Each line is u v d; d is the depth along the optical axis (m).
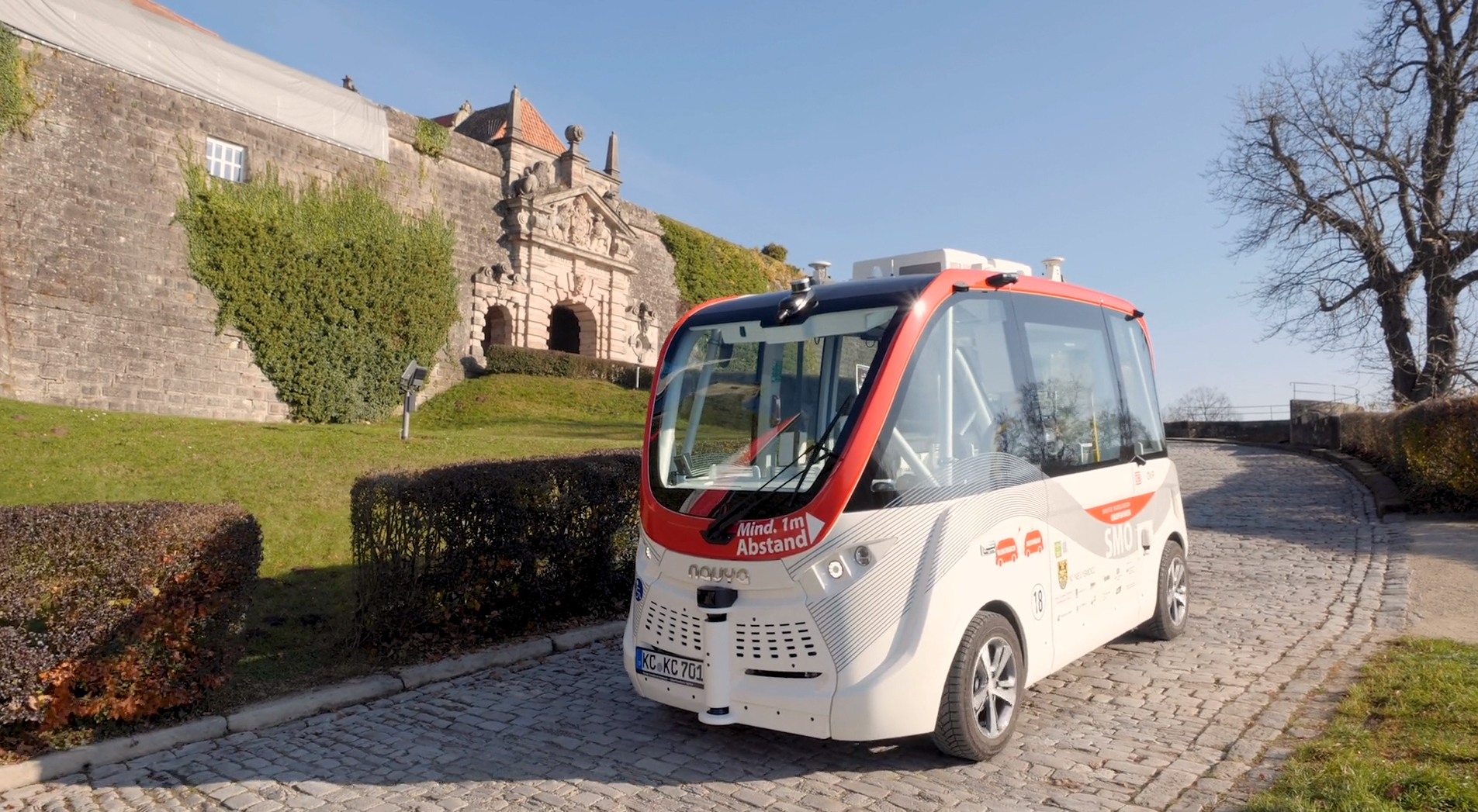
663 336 41.34
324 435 17.44
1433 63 25.42
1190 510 15.77
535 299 34.00
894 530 5.05
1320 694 6.08
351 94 27.88
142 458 13.94
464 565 7.61
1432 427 13.83
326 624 8.27
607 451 9.52
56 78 21.25
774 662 5.11
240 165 25.12
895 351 5.29
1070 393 6.64
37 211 20.77
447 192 31.06
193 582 5.93
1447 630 7.60
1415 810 4.03
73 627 5.51
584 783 5.12
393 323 28.58
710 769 5.29
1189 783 4.80
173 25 23.72
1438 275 24.55
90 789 5.16
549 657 7.72
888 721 4.86
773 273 49.59
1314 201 26.42
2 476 12.39
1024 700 5.80
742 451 5.54
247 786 5.18
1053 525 6.06
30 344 20.47
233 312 24.50
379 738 5.89
